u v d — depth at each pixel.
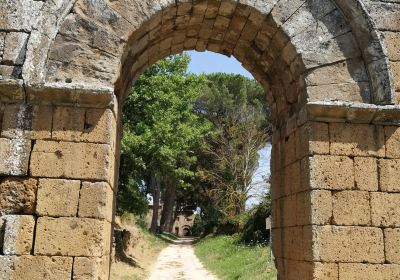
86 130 7.15
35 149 7.02
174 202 61.34
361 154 7.59
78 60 7.41
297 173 8.22
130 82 9.65
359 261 7.18
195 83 25.91
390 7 8.25
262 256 21.33
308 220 7.41
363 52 7.94
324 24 8.05
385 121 7.72
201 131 32.75
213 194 46.06
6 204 6.84
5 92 7.02
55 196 6.89
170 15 8.28
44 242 6.73
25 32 7.46
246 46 9.63
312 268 7.14
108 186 7.23
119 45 7.57
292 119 8.68
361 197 7.43
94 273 6.67
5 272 6.59
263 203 28.39
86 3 7.62
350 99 7.82
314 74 7.86
